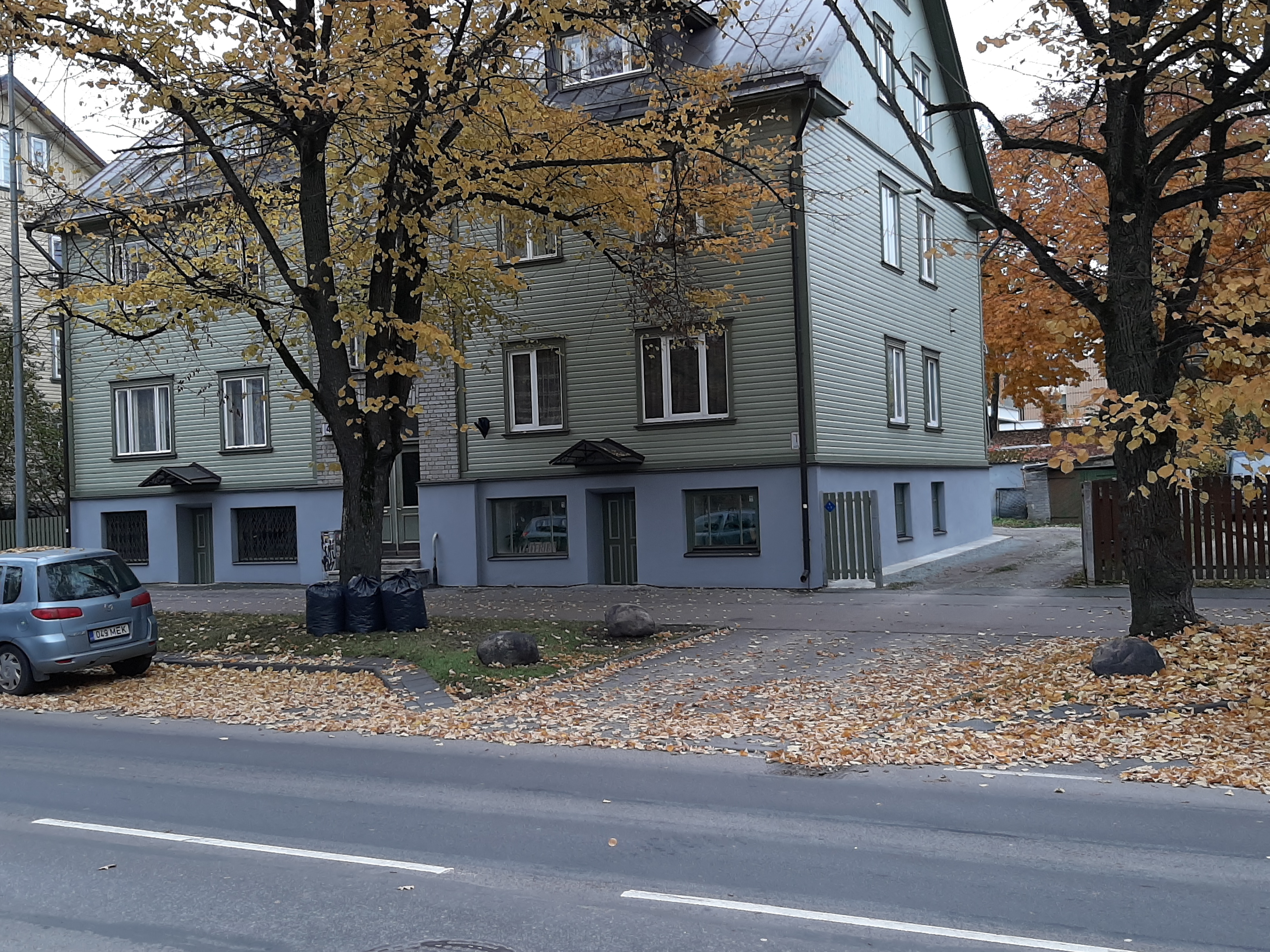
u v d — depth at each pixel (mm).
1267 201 11977
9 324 30641
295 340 18781
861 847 6523
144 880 6145
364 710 11922
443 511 24406
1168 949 4832
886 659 13156
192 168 18125
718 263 21547
